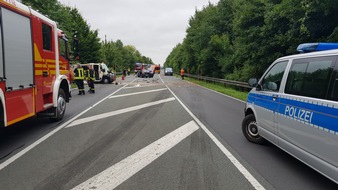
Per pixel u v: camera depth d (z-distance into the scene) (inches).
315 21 496.4
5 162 202.1
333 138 141.0
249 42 837.2
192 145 249.1
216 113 430.9
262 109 231.9
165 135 284.8
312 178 176.9
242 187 162.6
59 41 382.3
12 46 231.8
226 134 292.2
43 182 167.3
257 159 212.1
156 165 197.3
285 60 211.6
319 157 153.2
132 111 443.5
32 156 215.8
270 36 745.6
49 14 962.1
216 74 1423.5
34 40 279.1
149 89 911.7
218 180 172.1
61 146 243.0
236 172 185.5
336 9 450.9
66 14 1093.1
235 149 237.8
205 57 1421.0
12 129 310.2
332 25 488.4
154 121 360.5
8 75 223.9
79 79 708.0
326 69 157.8
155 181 169.3
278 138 203.0
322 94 155.6
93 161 204.7
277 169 191.8
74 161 204.5
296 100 179.3
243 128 267.0
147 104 530.0
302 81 179.6
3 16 218.2
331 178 143.9
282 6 550.9
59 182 167.3
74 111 440.1
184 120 369.1
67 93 390.3
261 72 835.4
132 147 241.0
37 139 266.4
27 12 264.5
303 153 168.9
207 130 310.3
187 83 1298.0
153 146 244.5
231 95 721.0
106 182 167.5
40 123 343.9
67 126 326.3
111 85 1106.7
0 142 255.6
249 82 261.3
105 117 387.5
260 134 239.5
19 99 243.8
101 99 611.8
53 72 336.2
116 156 216.2
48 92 318.7
